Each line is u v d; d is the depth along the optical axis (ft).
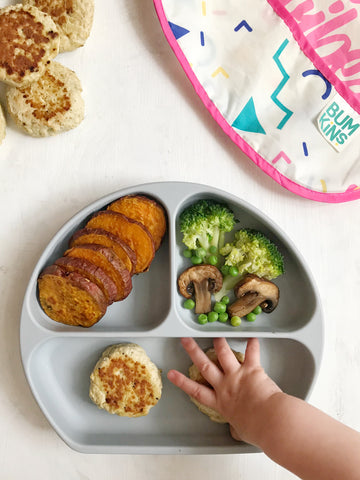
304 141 1.03
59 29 0.96
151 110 1.03
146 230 0.91
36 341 0.89
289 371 1.01
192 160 1.03
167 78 1.04
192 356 0.94
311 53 1.00
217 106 1.01
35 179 1.00
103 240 0.90
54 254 0.95
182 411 1.00
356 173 1.04
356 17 0.99
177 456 1.01
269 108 1.02
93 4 0.97
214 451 0.94
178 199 0.93
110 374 0.95
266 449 0.83
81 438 0.96
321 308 0.95
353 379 1.05
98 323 0.96
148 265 0.94
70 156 1.01
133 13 1.03
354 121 1.03
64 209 1.00
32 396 0.98
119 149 1.02
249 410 0.87
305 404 0.84
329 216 1.07
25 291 0.94
